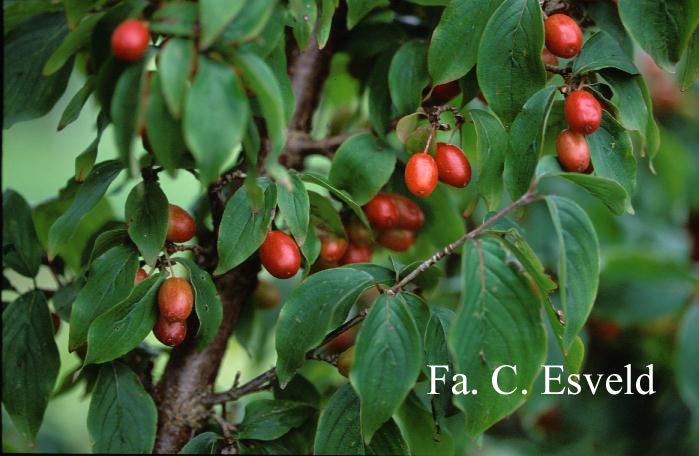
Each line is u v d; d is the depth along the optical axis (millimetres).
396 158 1871
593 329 2545
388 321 1435
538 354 1398
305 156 1944
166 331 1509
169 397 1724
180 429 1715
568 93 1574
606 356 2576
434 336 1566
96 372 1897
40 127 4441
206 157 1171
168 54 1169
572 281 1399
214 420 1767
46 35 1676
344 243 1714
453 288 2459
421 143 1629
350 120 2248
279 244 1512
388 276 1592
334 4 1484
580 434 2652
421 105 1779
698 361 2215
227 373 3283
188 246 1673
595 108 1498
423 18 1921
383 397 1400
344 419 1559
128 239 1552
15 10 1606
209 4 1155
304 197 1516
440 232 2041
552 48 1545
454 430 2189
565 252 1367
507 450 2791
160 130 1233
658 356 2539
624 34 1734
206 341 1560
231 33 1218
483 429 1426
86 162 1494
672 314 2336
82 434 3102
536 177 1438
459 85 1725
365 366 1398
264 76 1221
